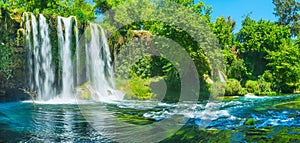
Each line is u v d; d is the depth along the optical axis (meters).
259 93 20.14
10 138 6.04
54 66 14.84
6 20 12.98
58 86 14.83
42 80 14.23
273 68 23.73
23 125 7.24
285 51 23.34
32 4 22.84
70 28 15.63
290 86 22.66
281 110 10.44
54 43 14.93
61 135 6.28
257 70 28.62
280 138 6.30
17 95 13.13
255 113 9.62
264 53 28.50
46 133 6.46
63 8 23.59
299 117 8.87
